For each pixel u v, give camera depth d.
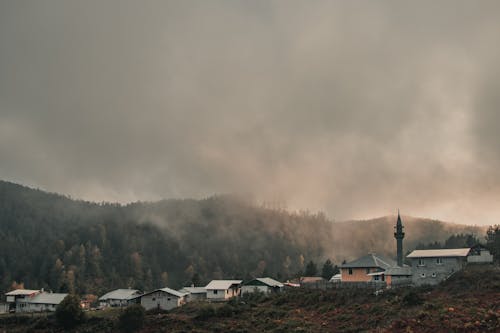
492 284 67.75
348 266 95.25
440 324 55.56
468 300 63.12
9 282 193.12
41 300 118.62
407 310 64.06
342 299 76.50
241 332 69.94
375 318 64.38
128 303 110.75
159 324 79.81
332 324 66.44
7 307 117.44
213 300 104.69
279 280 150.62
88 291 179.88
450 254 80.12
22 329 89.69
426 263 80.62
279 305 80.88
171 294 100.06
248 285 110.69
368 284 82.75
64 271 192.25
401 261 100.50
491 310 56.97
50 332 85.50
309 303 78.38
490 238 116.31
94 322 87.81
